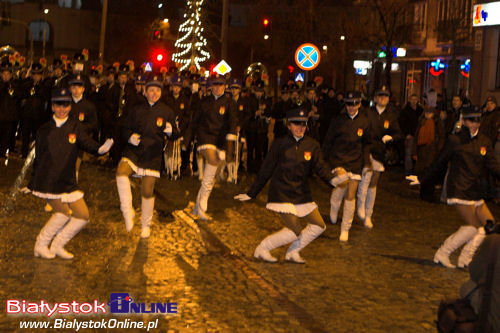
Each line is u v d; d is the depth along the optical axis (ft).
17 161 56.18
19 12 239.50
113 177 49.39
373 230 35.47
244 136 58.34
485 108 50.93
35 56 238.27
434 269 27.61
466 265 27.66
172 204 39.75
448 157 27.55
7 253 26.96
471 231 27.50
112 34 228.22
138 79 51.34
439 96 67.36
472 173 27.32
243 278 24.95
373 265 27.89
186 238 31.12
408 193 49.24
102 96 56.39
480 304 12.79
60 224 26.32
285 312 21.34
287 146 26.63
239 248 29.73
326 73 161.68
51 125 25.89
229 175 50.42
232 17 241.55
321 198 45.62
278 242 27.25
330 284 24.73
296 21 155.33
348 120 32.68
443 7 119.85
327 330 19.93
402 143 67.21
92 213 35.70
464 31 105.91
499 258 12.75
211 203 40.78
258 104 61.62
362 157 32.78
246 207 39.93
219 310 21.30
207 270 25.84
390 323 20.80
